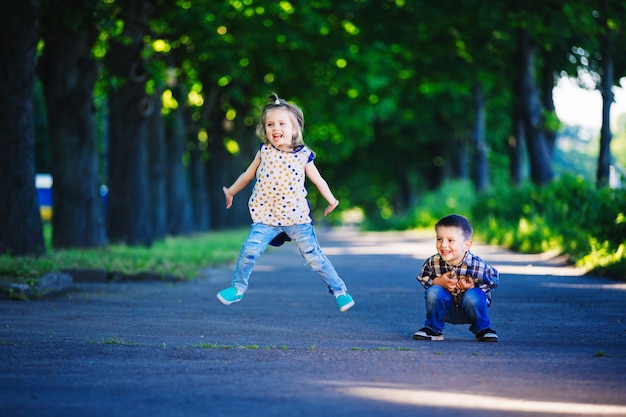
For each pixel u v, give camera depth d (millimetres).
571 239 31172
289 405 6688
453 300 11500
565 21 38000
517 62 43375
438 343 10961
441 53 49844
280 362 8930
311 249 10898
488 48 47625
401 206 100875
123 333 11867
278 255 40781
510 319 13930
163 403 6812
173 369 8445
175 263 25156
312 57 50438
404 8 47562
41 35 29516
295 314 15086
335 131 74188
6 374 8164
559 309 15344
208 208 66812
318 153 79750
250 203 10977
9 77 23297
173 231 51906
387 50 52312
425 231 75375
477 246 41875
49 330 12016
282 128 10742
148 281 22219
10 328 12133
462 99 70625
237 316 14664
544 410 6539
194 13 38469
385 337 11742
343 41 49625
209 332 12211
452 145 81750
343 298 10945
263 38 45312
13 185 23328
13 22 23141
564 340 11273
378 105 62125
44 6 26344
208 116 58656
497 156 82938
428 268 11453
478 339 11273
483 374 8125
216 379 7844
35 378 7938
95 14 26562
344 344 10789
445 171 89875
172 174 51938
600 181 34188
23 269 18359
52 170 30125
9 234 23266
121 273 22344
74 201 29922
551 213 36750
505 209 45938
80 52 29812
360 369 8430
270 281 23328
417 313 15305
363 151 94250
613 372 8258
